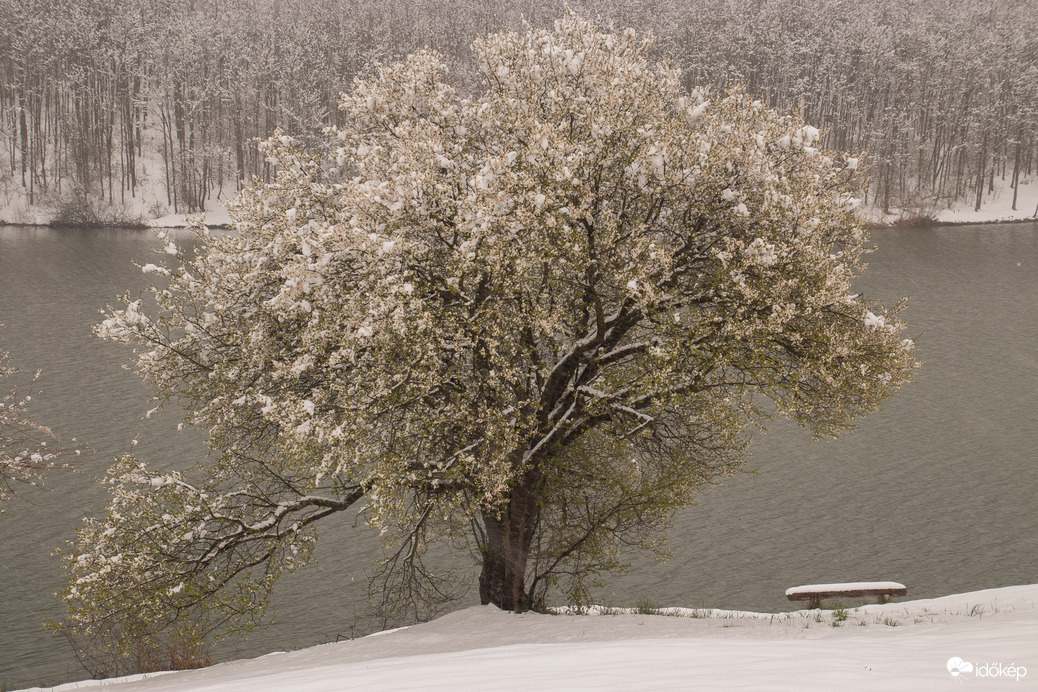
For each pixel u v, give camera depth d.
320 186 19.22
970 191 146.62
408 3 144.38
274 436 19.11
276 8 156.88
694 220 17.19
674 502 19.00
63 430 38.72
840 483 36.59
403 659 12.30
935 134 147.75
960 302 72.94
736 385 17.02
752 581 27.64
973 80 147.50
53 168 133.25
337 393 16.14
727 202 16.70
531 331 17.00
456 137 18.52
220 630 24.30
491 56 18.72
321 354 16.05
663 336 16.41
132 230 115.50
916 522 32.38
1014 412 45.88
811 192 16.92
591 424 18.47
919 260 94.56
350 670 11.13
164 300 18.92
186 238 105.44
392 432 15.79
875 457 39.72
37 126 133.75
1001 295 75.94
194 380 19.34
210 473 19.17
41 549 28.66
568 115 18.09
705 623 14.74
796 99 129.50
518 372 16.81
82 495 32.72
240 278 18.31
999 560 28.94
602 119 16.78
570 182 15.45
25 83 134.25
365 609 25.25
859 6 155.75
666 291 16.98
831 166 17.64
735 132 16.89
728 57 125.75
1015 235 117.06
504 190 15.36
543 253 15.57
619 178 17.08
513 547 18.44
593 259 16.25
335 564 28.91
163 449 36.50
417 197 15.94
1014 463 38.53
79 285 73.31
